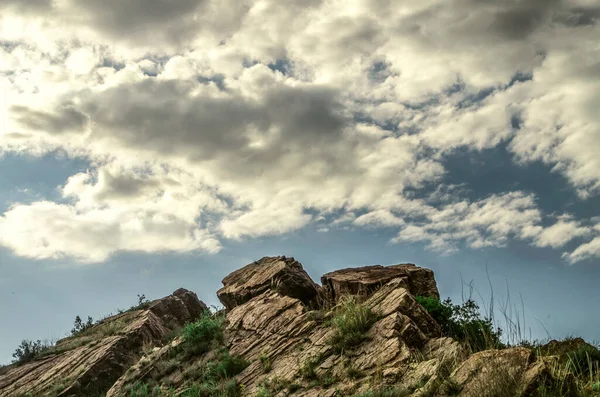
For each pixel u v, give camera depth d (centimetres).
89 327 3672
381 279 2448
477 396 1140
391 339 1756
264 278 2864
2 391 2886
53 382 2798
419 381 1455
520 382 1129
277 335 2212
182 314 3691
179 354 2414
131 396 2208
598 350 1466
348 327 1938
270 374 1930
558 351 1608
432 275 2561
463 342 1838
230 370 2086
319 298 2694
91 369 2788
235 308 2658
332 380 1695
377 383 1557
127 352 2994
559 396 1095
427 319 1947
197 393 1995
